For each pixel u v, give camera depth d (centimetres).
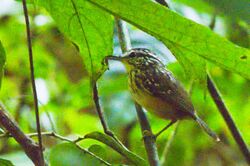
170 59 1040
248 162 871
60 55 1374
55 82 1371
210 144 1342
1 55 523
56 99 1317
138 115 876
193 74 516
